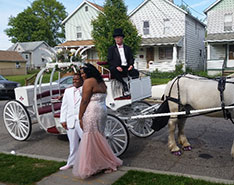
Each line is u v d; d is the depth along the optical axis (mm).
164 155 5738
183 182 4152
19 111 6980
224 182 4152
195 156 5609
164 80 19125
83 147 4426
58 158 5535
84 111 4422
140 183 4191
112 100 6043
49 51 6816
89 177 4512
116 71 5906
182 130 6066
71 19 31453
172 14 25625
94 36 20406
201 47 31031
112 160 4684
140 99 6508
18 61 43312
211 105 5242
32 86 7578
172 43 23656
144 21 26859
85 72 4457
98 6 31562
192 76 5797
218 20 23953
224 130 7586
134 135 7297
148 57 26969
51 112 6902
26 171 4809
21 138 7102
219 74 21062
